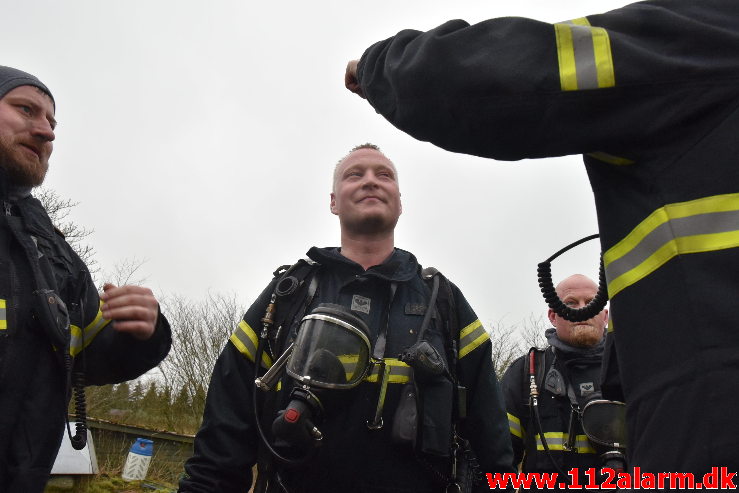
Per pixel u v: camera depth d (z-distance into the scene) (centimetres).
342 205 282
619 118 121
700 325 109
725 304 107
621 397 152
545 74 124
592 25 130
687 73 118
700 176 115
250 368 257
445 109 132
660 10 125
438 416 233
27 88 229
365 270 267
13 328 196
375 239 280
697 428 106
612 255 128
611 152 127
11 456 191
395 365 241
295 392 225
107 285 209
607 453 339
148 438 1223
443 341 256
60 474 788
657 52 122
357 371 227
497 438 259
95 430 1189
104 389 1412
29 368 199
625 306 122
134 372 237
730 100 116
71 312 225
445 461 240
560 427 371
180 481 248
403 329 252
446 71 130
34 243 216
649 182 121
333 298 257
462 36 133
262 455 239
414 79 134
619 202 128
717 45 119
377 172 286
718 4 126
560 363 386
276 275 276
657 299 116
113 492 1008
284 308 258
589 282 398
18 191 223
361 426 231
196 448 250
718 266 110
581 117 124
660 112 119
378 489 227
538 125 127
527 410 388
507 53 128
